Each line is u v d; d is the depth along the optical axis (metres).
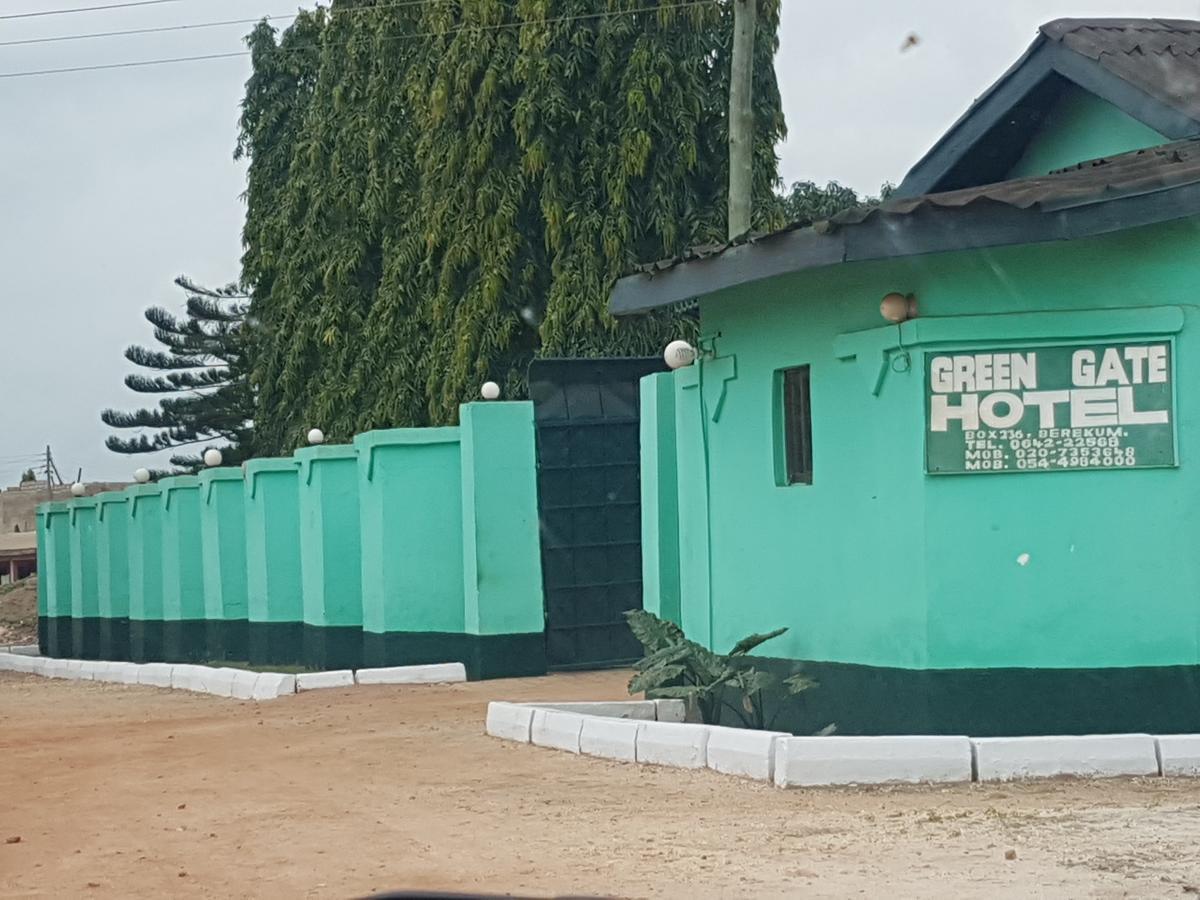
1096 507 10.22
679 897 7.00
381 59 28.38
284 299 31.06
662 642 13.03
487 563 18.22
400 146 28.00
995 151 13.66
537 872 7.67
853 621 11.30
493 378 24.89
